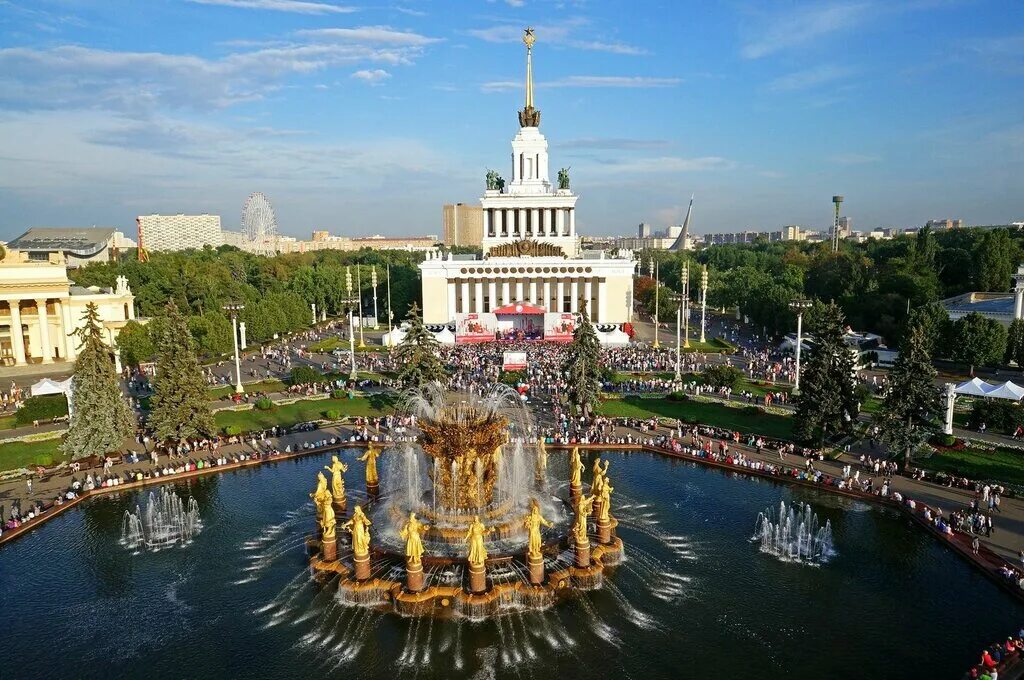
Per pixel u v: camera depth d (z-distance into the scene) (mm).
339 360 126625
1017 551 48031
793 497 60156
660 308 188375
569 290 168875
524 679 35281
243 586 45156
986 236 146125
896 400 64625
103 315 126312
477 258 187125
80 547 51344
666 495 60688
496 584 41875
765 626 40094
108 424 68625
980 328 105188
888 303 132875
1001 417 74562
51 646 38781
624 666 36344
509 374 102938
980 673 34625
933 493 59375
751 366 112562
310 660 37125
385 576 43469
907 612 41562
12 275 116250
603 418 83875
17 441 74688
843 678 35281
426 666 36406
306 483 64188
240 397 94625
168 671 36438
